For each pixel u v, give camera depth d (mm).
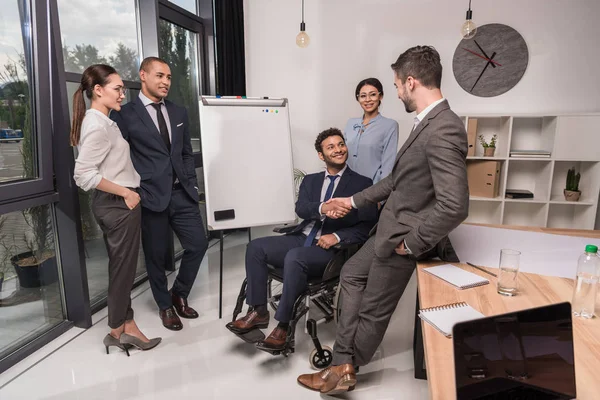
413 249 1441
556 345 781
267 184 2627
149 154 2320
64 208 2268
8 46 1946
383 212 1612
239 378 1977
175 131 2424
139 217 2123
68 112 2203
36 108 2082
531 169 3869
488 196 3742
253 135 2600
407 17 3871
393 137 2805
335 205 2014
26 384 1903
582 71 3637
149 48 3145
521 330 764
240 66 4055
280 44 4188
